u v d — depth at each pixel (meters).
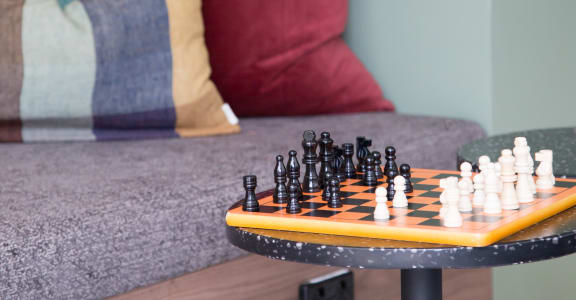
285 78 2.35
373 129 2.11
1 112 1.85
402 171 1.12
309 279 1.70
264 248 0.95
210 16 2.25
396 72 2.57
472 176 1.23
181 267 1.42
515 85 2.38
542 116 2.46
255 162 1.67
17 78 1.85
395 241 0.90
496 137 1.73
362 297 1.83
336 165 1.27
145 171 1.57
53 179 1.50
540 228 0.93
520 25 2.38
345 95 2.45
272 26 2.32
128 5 1.96
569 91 2.52
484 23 2.31
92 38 1.90
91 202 1.34
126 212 1.34
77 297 1.26
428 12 2.45
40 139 1.91
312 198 1.12
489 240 0.86
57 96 1.88
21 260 1.18
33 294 1.19
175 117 1.98
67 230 1.25
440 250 0.85
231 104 2.35
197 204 1.45
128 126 1.96
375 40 2.62
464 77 2.38
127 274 1.33
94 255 1.28
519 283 2.26
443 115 2.45
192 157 1.71
